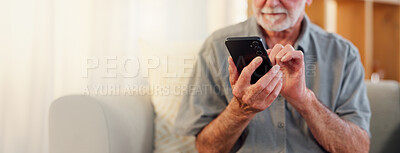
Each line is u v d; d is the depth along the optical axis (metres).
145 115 1.10
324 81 1.06
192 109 1.08
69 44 1.61
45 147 1.54
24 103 1.46
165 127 1.17
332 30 2.86
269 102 0.82
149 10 1.91
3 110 1.41
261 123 1.03
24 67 1.45
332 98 1.05
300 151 1.01
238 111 0.88
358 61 1.10
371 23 2.91
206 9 2.12
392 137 1.23
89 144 0.86
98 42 1.71
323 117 0.95
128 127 0.97
